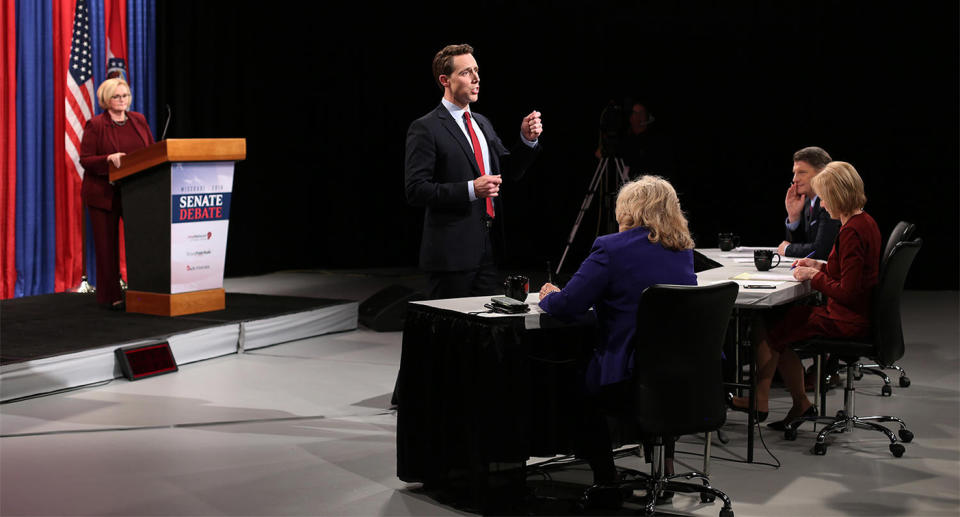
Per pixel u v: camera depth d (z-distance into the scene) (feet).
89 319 35.27
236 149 36.63
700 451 23.72
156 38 52.75
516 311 19.03
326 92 60.85
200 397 28.73
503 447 18.66
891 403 28.50
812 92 58.29
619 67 61.72
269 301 41.06
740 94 59.93
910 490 20.63
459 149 25.03
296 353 35.81
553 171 63.87
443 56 25.21
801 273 24.13
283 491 20.40
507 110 63.10
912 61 55.52
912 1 55.06
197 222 36.37
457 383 19.35
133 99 51.19
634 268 18.43
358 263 63.57
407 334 20.39
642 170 51.49
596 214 63.62
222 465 22.18
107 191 37.60
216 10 55.57
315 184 61.87
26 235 46.42
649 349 17.51
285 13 58.70
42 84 47.01
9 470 21.63
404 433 20.26
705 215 61.77
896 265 22.85
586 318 19.65
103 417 26.25
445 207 24.73
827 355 27.37
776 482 21.24
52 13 46.98
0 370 27.27
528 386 18.90
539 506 19.74
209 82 55.52
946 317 43.91
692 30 60.18
